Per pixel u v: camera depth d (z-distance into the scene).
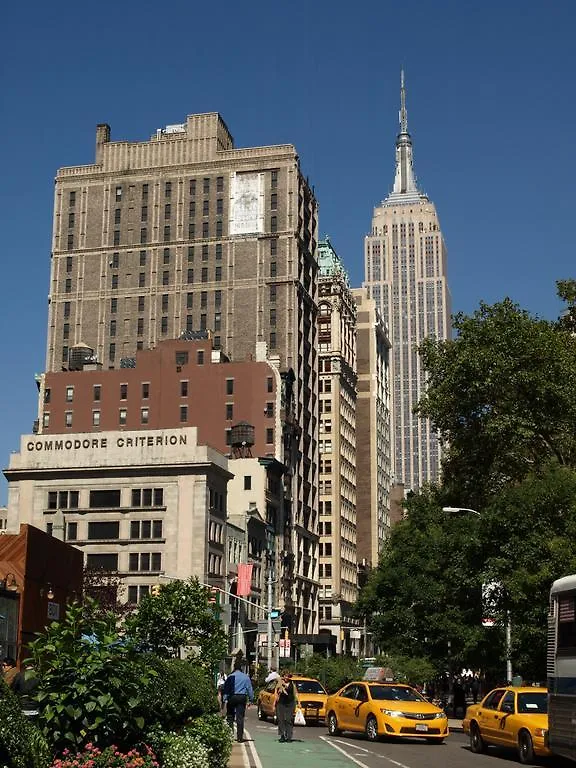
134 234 152.25
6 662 23.11
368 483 194.88
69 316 151.88
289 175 148.62
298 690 44.56
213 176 151.38
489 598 43.75
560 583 24.50
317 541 151.00
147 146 154.88
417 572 68.25
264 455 129.50
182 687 20.92
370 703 33.38
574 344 56.88
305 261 152.62
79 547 98.12
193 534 96.31
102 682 15.52
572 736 22.77
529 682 49.56
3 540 41.19
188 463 97.69
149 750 15.88
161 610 39.22
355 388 188.62
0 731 11.81
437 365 57.31
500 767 25.31
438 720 32.34
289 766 23.39
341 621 159.50
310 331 154.12
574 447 54.19
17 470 100.94
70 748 15.12
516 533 41.88
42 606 42.78
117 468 99.06
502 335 54.69
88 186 155.75
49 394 136.25
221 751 20.62
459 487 58.84
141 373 134.12
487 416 55.31
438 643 65.50
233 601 102.12
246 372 131.38
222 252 148.38
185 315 147.62
